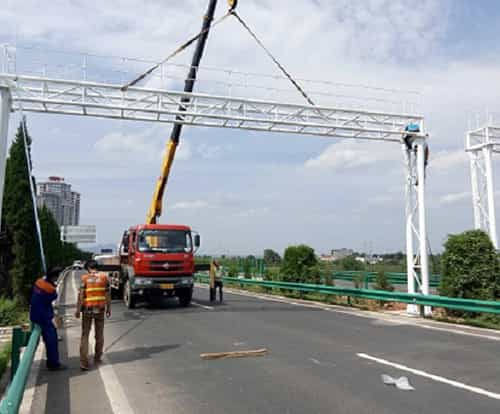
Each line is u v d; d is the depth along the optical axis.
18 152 18.34
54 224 45.47
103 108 14.67
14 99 14.05
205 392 6.58
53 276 8.16
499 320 13.07
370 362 8.36
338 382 7.04
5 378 7.27
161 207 20.52
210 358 8.76
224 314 15.67
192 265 17.70
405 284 30.36
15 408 3.60
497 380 7.12
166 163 19.81
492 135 24.33
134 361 8.59
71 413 5.81
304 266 23.14
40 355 9.11
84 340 8.09
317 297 21.83
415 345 10.01
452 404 5.98
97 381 7.27
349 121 16.69
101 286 8.41
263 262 31.81
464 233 15.14
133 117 15.18
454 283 14.71
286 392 6.54
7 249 18.31
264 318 14.59
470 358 8.69
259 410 5.80
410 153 17.34
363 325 13.06
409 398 6.23
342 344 10.13
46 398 6.41
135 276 17.00
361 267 34.22
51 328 8.02
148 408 5.94
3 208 17.97
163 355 9.09
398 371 7.70
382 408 5.83
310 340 10.62
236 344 10.16
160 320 14.19
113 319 14.53
